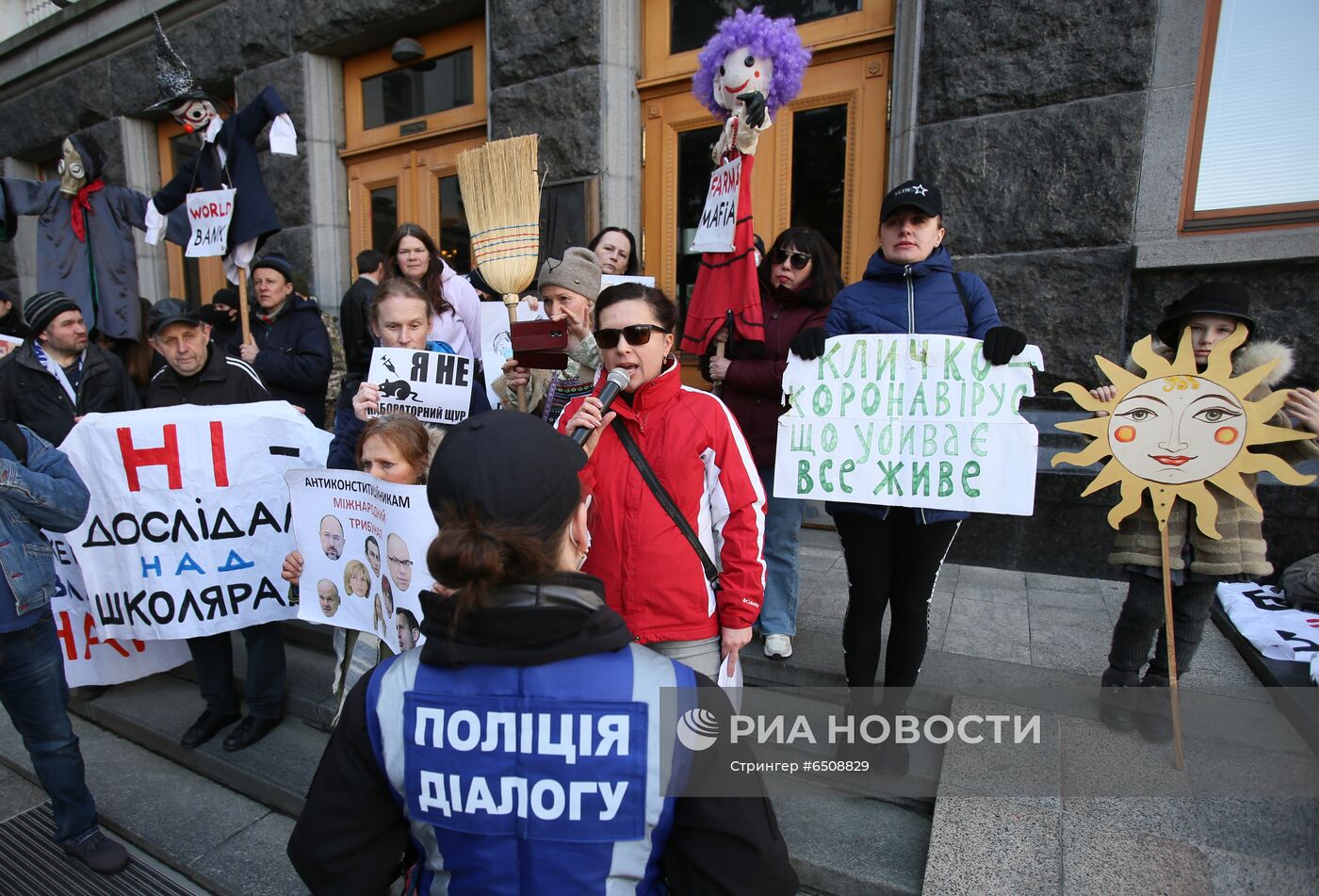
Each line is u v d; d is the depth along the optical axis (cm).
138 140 743
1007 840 186
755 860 85
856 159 422
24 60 795
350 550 213
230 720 303
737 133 266
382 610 203
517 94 496
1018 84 361
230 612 271
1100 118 348
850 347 227
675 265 486
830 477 228
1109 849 182
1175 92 336
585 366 256
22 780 293
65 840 235
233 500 267
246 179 372
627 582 181
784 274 274
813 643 288
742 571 183
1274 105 329
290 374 375
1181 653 227
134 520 264
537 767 85
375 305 255
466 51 552
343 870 90
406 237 327
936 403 218
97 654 300
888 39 407
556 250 493
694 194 474
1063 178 358
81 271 457
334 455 261
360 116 619
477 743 86
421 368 250
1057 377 370
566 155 482
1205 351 219
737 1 444
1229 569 214
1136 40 338
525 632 84
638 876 87
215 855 241
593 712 85
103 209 461
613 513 182
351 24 568
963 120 375
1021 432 211
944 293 229
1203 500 200
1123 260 351
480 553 80
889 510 226
